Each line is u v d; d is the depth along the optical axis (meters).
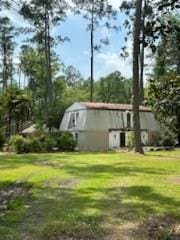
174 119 13.15
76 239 9.35
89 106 51.03
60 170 22.94
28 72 83.50
